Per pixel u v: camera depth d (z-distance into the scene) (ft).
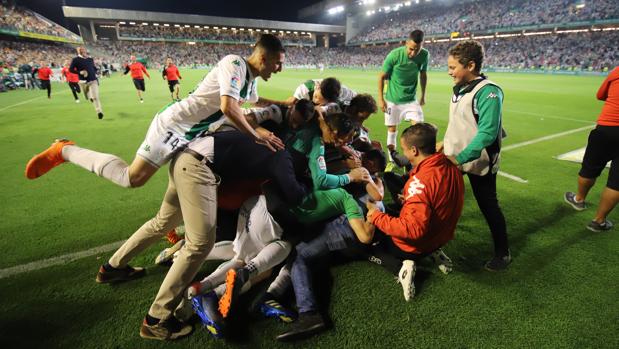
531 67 109.70
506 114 30.09
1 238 9.61
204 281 6.79
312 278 7.63
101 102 37.88
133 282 7.79
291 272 7.12
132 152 18.48
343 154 9.19
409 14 182.80
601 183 13.92
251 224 7.15
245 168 6.59
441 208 7.05
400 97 15.92
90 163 6.76
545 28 118.01
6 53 87.45
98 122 26.45
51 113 30.37
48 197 12.51
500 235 8.20
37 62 93.76
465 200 12.44
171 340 6.29
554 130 23.66
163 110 6.74
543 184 13.91
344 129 7.30
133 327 6.55
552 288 7.67
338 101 10.92
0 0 102.73
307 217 7.60
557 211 11.49
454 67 7.94
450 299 7.31
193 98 6.70
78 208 11.64
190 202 6.18
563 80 71.77
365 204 8.50
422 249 7.57
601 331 6.49
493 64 122.93
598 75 86.94
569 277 8.05
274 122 8.23
